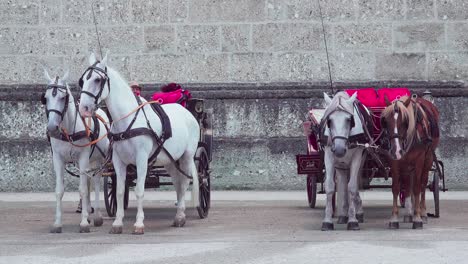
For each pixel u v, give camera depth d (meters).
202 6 22.28
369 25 22.28
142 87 22.05
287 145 21.78
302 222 15.23
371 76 22.25
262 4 22.28
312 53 22.25
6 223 15.35
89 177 15.16
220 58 22.28
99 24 22.31
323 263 10.50
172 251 11.56
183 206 14.87
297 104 21.91
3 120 22.03
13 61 22.34
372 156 14.76
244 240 12.61
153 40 22.30
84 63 22.30
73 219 16.02
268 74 22.23
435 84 22.08
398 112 13.55
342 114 13.40
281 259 10.81
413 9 22.30
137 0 22.34
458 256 10.88
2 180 21.83
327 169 13.96
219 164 21.81
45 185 21.86
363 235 13.09
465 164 21.77
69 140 13.90
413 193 14.30
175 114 14.80
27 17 22.36
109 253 11.45
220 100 21.98
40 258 11.07
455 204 18.42
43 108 22.03
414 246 11.76
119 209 13.79
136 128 13.62
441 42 22.30
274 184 21.78
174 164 14.48
